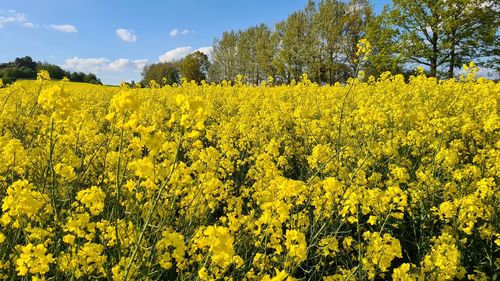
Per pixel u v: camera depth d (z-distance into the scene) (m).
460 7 22.64
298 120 8.15
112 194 4.22
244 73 49.53
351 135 7.19
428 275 3.64
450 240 4.10
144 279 3.03
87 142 5.63
